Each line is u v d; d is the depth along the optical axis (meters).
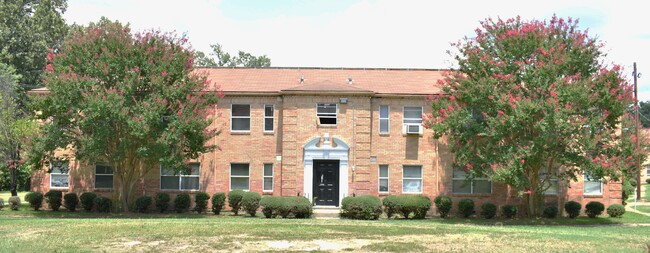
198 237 16.88
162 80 25.62
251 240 16.31
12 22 51.75
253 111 30.95
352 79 33.44
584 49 25.41
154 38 26.61
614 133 26.41
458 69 27.48
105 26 27.25
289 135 29.98
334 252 14.33
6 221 21.88
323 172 30.22
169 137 25.14
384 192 30.64
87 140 25.33
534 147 24.52
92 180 30.75
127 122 24.64
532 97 24.84
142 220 22.52
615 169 24.19
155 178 30.69
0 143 35.47
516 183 24.62
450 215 30.23
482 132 26.06
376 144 30.73
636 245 16.34
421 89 31.55
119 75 25.98
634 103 26.39
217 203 29.28
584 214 30.67
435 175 30.73
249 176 30.64
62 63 26.23
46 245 15.03
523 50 25.59
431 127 27.27
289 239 16.62
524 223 26.62
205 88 27.72
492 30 26.80
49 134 26.23
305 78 33.62
